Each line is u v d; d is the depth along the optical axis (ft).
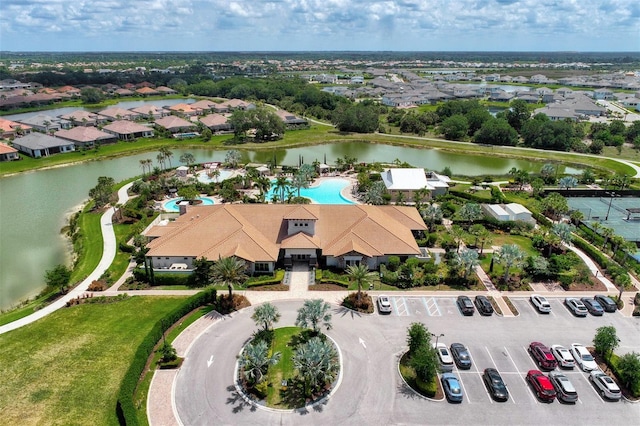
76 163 496.64
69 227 321.52
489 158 557.74
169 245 250.57
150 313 208.95
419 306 215.92
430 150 598.34
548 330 198.70
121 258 266.57
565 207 318.04
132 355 180.34
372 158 545.85
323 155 558.97
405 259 256.11
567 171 499.10
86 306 215.51
